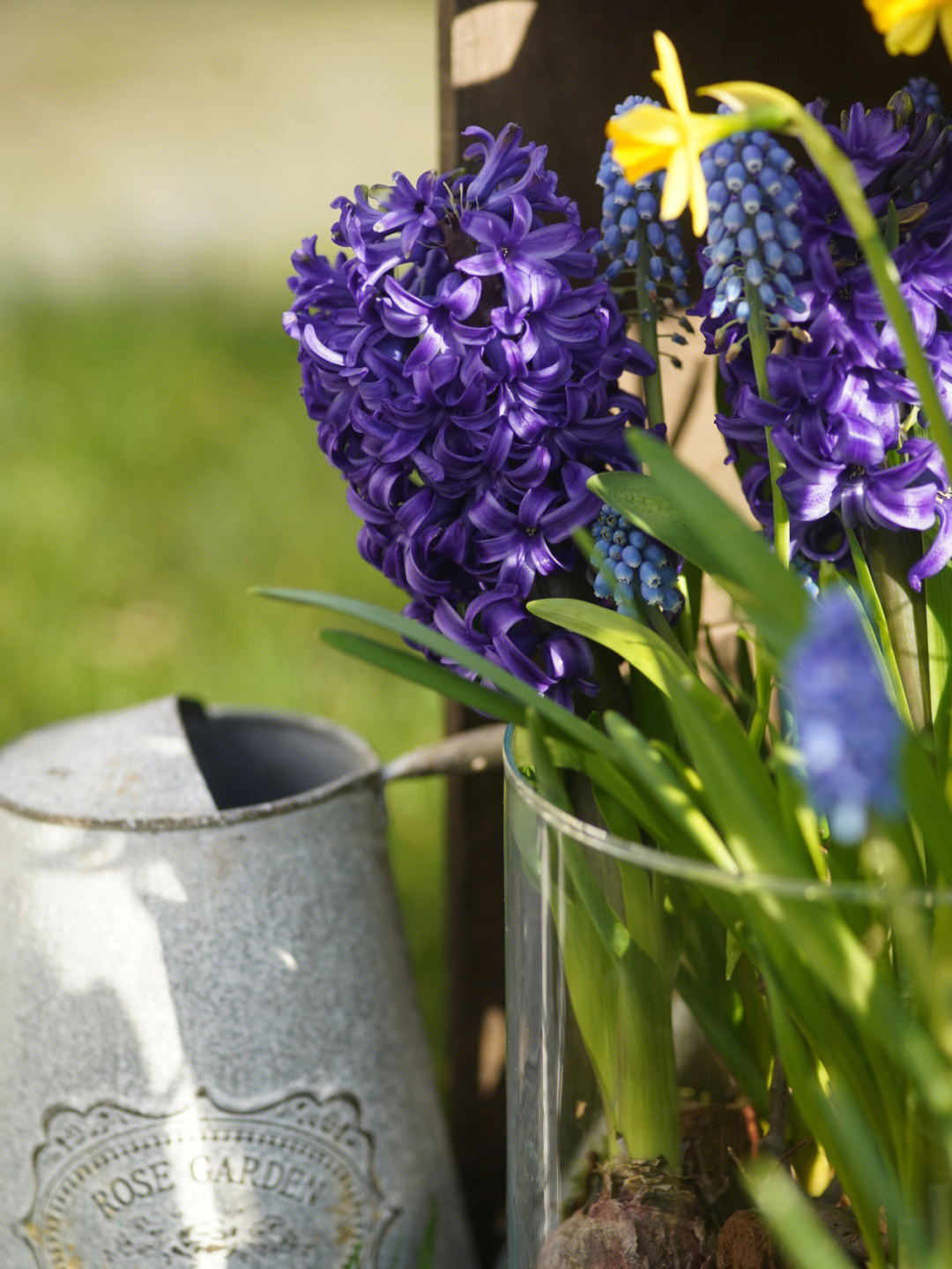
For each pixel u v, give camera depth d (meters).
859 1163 0.85
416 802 1.54
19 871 1.02
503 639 0.91
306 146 4.33
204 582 2.04
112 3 6.05
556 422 0.91
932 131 0.88
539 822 0.89
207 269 3.43
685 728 0.85
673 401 1.07
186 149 4.37
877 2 0.83
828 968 0.83
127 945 1.01
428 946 1.34
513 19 1.03
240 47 5.36
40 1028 1.02
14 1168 1.03
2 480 2.38
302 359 0.93
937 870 0.87
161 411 2.60
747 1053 0.90
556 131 1.04
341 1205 1.04
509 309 0.90
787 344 0.90
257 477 2.34
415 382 0.90
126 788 1.03
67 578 2.07
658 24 1.04
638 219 0.91
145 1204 1.02
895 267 0.87
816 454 0.88
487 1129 1.16
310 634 1.89
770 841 0.83
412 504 0.91
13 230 3.78
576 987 0.90
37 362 2.85
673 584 0.91
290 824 1.02
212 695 1.77
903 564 0.90
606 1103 0.91
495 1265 1.15
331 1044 1.03
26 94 4.94
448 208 0.92
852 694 0.77
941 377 0.88
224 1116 1.02
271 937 1.02
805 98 1.04
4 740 1.68
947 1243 0.85
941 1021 0.83
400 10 5.80
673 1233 0.91
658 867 0.86
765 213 0.86
